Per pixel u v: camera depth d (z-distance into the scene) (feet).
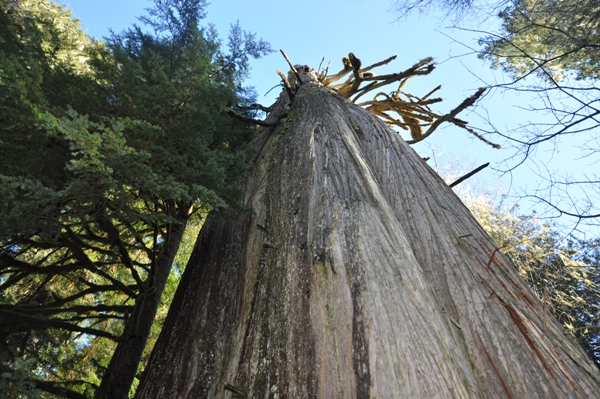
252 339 13.75
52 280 27.40
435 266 15.97
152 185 15.21
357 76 31.35
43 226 15.47
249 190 22.48
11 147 16.87
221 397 13.12
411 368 11.19
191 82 20.75
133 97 19.83
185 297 18.69
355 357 11.53
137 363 19.81
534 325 14.25
